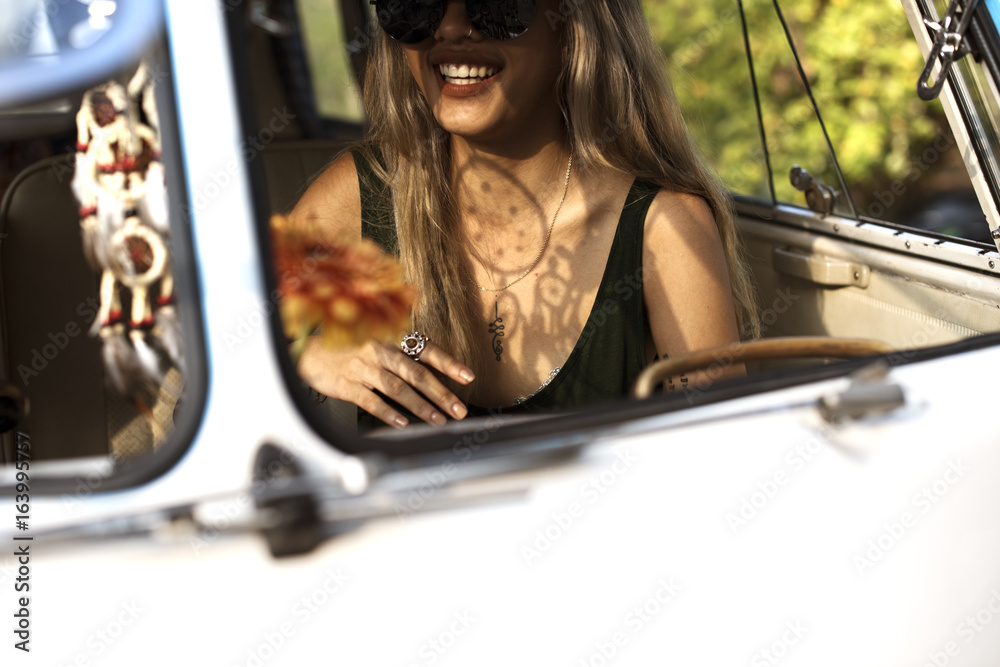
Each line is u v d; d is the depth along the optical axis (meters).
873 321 1.78
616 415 0.90
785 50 2.03
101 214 1.07
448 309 1.54
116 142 1.01
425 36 1.34
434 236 1.55
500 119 1.40
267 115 2.32
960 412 0.97
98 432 1.39
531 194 1.55
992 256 1.49
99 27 0.82
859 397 0.90
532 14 1.33
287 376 0.81
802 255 1.94
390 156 1.63
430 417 1.47
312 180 1.92
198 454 0.80
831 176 1.91
